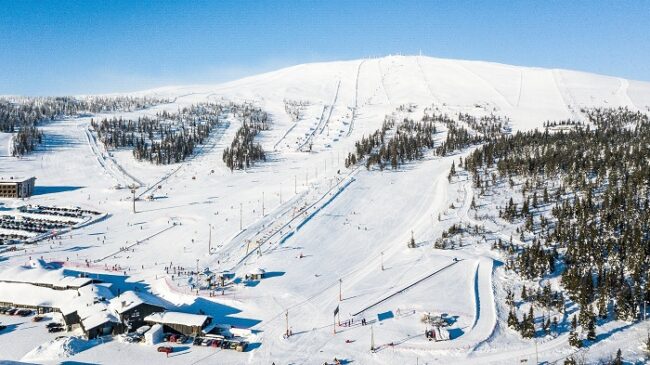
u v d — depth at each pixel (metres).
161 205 186.12
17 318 97.25
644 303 86.81
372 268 116.81
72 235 152.62
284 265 119.12
